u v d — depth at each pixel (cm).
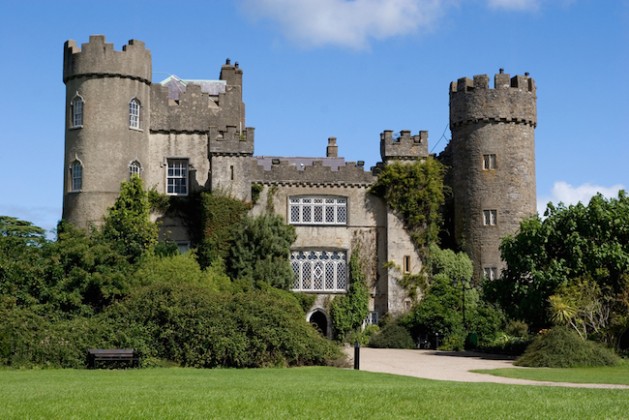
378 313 4575
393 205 4606
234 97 4712
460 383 2078
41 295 3105
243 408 1381
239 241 4306
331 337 4503
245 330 2731
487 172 4666
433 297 4316
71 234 3497
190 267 3712
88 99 4394
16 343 2558
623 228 3359
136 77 4462
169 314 2733
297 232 4575
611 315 3262
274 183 4578
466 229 4694
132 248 3703
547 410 1400
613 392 1758
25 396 1561
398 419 1291
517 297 3572
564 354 2862
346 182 4638
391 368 2745
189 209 4531
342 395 1580
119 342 2681
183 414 1307
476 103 4712
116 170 4359
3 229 4103
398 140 4688
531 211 4700
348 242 4606
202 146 4619
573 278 3328
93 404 1419
